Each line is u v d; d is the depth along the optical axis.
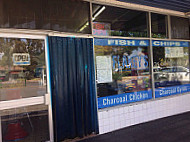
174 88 5.06
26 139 3.12
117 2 4.05
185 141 3.34
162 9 4.79
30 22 3.08
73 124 3.41
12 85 3.00
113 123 3.94
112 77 4.06
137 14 4.45
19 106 3.03
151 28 4.64
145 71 4.57
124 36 4.23
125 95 4.23
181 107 5.08
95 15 3.84
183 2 4.25
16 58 3.03
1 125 2.92
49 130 3.29
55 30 3.30
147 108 4.45
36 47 3.20
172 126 4.08
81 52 3.54
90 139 3.54
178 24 5.18
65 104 3.34
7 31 2.89
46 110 3.29
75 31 3.53
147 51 4.61
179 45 5.23
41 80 3.25
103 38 3.94
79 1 3.61
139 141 3.41
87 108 3.57
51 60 3.20
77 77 3.46
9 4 2.93
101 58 3.91
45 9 3.22
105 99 3.94
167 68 4.96
